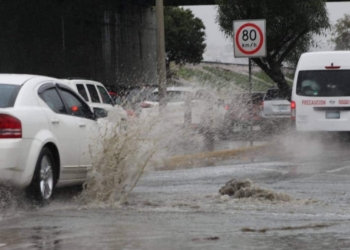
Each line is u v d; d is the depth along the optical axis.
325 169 27.66
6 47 72.94
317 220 15.75
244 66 65.00
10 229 14.92
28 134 17.42
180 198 19.78
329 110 37.47
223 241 13.41
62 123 19.03
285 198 19.22
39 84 19.06
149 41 93.38
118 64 84.31
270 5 62.75
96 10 79.12
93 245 13.17
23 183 17.27
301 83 37.94
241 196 19.69
